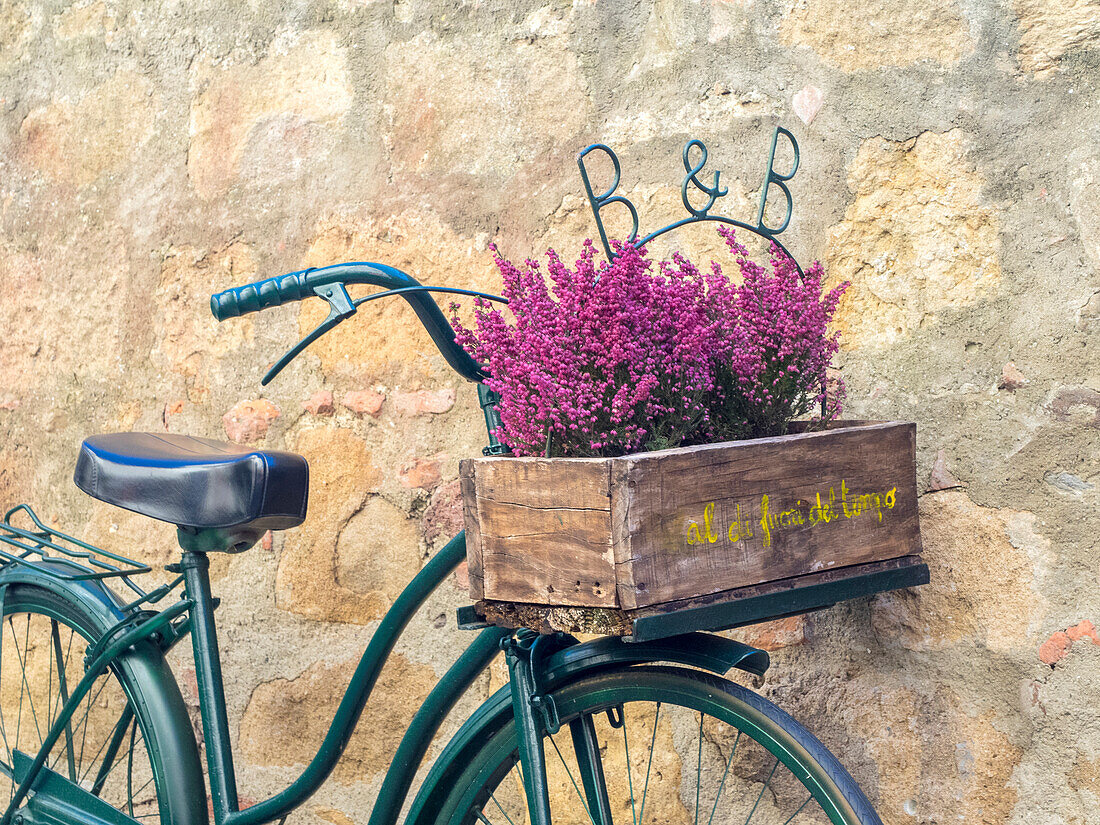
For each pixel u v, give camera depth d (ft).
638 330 3.57
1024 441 4.46
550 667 4.01
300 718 6.25
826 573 3.67
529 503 3.46
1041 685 4.41
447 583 5.83
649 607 3.21
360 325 6.11
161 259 6.82
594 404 3.46
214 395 6.60
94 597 5.27
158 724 4.86
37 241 7.45
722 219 3.98
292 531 6.30
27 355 7.48
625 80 5.44
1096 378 4.32
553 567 3.40
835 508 3.69
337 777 6.14
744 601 3.42
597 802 4.12
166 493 4.41
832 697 4.90
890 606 4.77
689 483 3.31
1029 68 4.50
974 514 4.56
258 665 6.39
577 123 5.55
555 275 3.71
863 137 4.86
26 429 7.47
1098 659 4.29
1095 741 4.29
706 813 5.17
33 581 5.55
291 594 6.30
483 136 5.81
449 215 5.88
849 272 4.90
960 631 4.59
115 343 7.03
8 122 7.62
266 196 6.45
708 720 5.16
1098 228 4.33
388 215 6.06
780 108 5.04
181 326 6.73
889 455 3.87
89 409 7.15
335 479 6.17
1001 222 4.55
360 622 6.09
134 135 6.98
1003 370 4.52
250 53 6.55
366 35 6.17
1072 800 4.33
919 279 4.73
